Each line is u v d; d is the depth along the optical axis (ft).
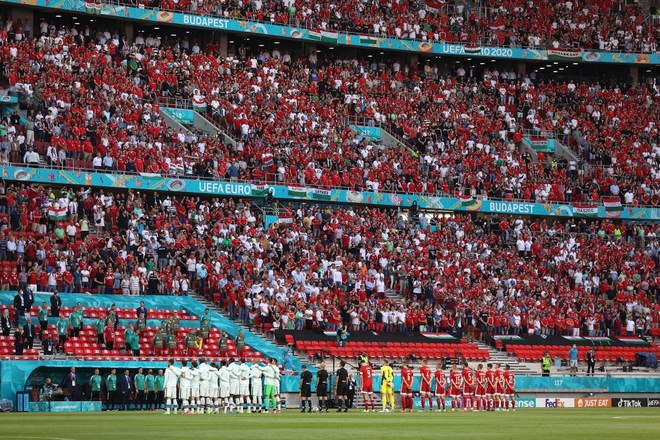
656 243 484.33
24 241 348.79
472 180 484.33
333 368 322.96
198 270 373.81
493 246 460.14
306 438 168.96
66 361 294.46
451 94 537.65
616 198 502.79
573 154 533.14
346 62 531.50
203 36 505.25
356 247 422.41
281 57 526.57
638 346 427.74
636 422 235.81
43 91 406.82
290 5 515.09
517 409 332.39
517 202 489.26
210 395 275.18
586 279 455.22
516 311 416.26
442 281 417.90
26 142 383.04
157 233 378.32
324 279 393.70
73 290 346.95
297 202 452.76
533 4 580.30
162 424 209.77
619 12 589.73
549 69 586.86
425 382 308.60
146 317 338.34
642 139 541.75
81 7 447.42
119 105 422.41
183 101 456.04
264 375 285.84
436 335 396.16
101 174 393.50
